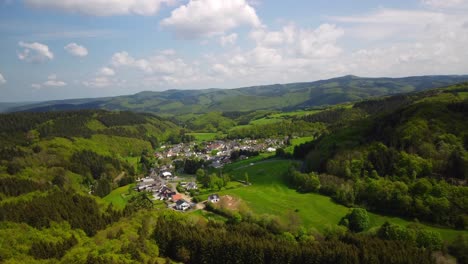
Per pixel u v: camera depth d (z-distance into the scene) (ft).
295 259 310.04
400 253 302.86
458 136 492.54
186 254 322.55
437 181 432.66
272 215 429.79
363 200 469.16
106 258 268.21
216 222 416.05
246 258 315.58
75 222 389.19
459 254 321.52
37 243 321.52
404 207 416.26
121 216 431.43
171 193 630.33
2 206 413.39
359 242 334.85
